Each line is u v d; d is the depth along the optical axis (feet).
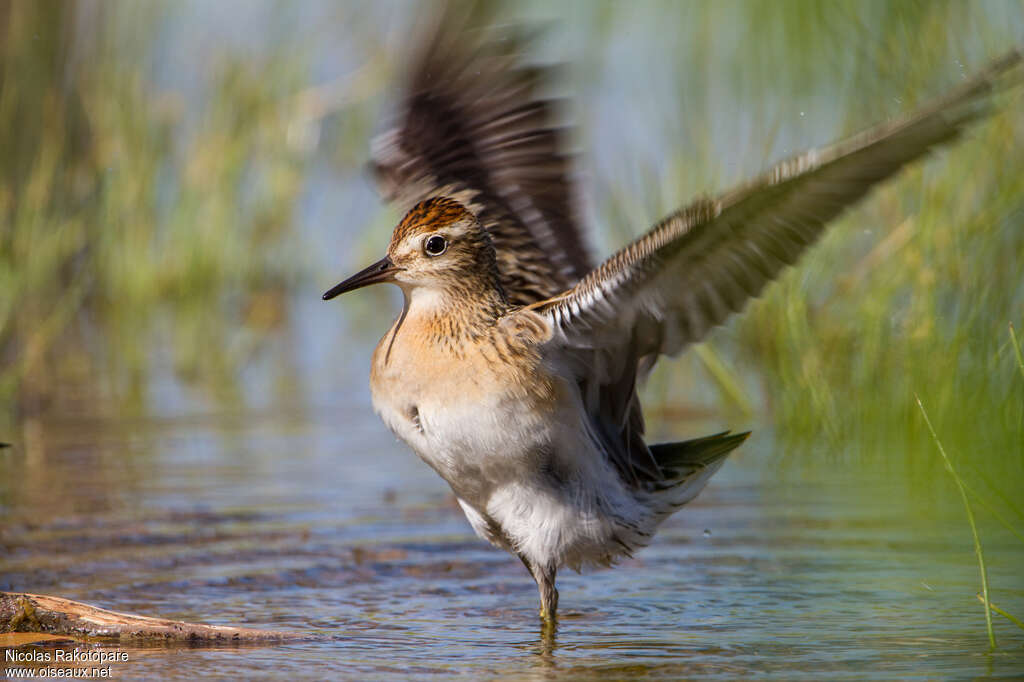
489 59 32.14
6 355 53.52
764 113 52.29
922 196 42.52
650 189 50.55
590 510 27.86
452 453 27.50
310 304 64.03
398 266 27.99
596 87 64.75
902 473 39.27
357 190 69.82
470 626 27.25
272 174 65.77
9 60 59.57
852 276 45.52
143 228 62.69
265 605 28.50
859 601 28.55
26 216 57.11
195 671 23.79
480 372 27.17
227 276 64.90
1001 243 40.68
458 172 31.99
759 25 51.98
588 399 28.09
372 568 31.45
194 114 65.72
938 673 23.50
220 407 48.73
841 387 43.50
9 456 42.01
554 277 31.22
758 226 24.06
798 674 23.59
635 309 26.30
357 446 43.75
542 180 31.83
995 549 32.12
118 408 48.44
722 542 33.37
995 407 39.73
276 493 38.17
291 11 68.03
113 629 25.52
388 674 23.75
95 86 62.28
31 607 25.58
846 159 22.36
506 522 27.86
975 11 44.21
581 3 66.59
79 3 61.67
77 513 35.78
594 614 28.09
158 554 32.24
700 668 24.13
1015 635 25.93
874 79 45.57
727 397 47.32
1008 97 40.50
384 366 28.12
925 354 41.16
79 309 61.16
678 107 54.70
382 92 68.18
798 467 40.27
